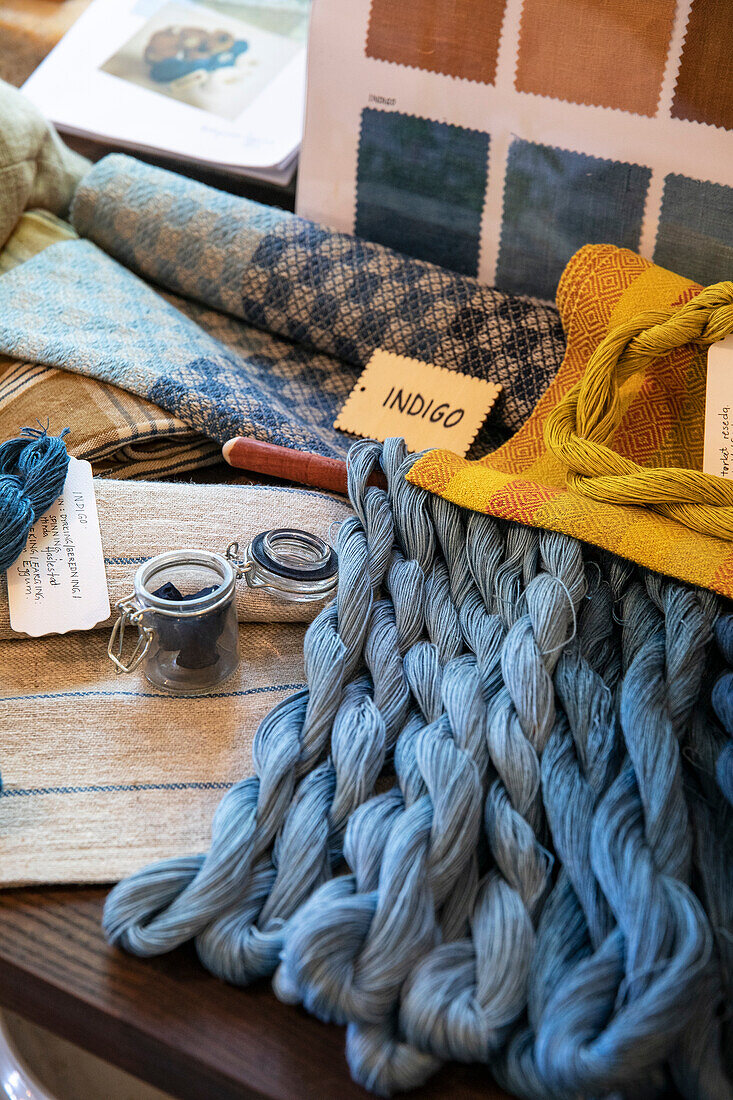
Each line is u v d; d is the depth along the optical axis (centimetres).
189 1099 50
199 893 50
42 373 86
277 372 97
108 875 54
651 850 50
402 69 91
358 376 98
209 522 73
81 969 51
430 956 47
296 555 66
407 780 55
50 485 69
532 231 93
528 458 81
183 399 83
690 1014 43
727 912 49
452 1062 48
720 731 59
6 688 65
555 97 86
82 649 69
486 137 91
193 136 108
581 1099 43
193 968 51
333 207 102
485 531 70
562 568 65
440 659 64
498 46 86
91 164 116
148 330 92
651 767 54
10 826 56
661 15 79
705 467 71
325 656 62
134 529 72
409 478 73
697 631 62
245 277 96
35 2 120
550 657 61
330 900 48
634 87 83
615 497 69
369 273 93
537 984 47
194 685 65
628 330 74
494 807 54
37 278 96
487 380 88
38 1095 63
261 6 116
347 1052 46
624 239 89
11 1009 54
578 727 58
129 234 102
